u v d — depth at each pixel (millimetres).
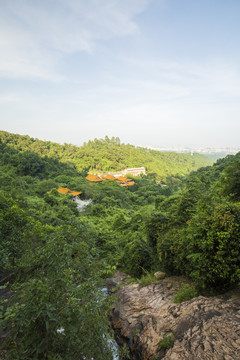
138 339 6906
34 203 30266
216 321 5816
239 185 14602
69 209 32812
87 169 109750
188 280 10945
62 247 5266
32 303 3883
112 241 20234
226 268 7348
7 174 52344
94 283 5250
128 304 9695
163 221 14672
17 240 9891
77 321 4094
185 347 5320
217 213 8102
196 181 23500
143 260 14547
